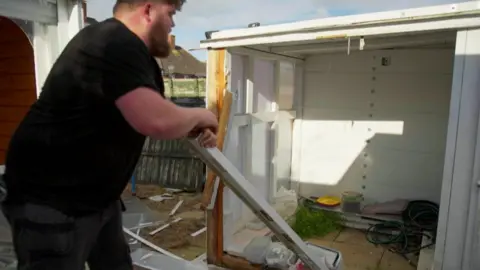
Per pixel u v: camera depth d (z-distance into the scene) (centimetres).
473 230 223
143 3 118
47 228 112
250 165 353
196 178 636
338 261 245
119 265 157
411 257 339
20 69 309
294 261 277
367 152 428
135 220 451
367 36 273
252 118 348
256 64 355
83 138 109
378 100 415
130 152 124
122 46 104
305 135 458
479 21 205
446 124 383
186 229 443
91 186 118
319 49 358
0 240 195
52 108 110
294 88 444
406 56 392
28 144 112
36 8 226
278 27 275
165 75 975
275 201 409
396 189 417
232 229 339
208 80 296
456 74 220
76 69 106
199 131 136
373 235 386
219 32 292
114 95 101
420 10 227
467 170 222
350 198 412
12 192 116
